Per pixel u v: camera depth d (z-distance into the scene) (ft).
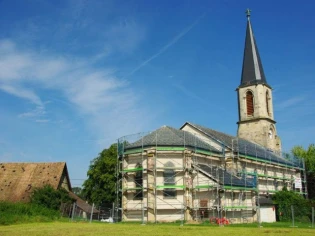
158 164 136.67
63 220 128.67
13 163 183.42
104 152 208.74
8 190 167.43
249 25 225.35
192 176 136.98
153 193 132.67
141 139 146.61
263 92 213.05
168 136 143.64
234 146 166.91
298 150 269.44
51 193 152.46
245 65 219.61
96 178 207.51
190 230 85.30
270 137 213.25
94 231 79.82
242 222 141.28
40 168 178.29
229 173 149.79
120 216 156.76
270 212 159.02
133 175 142.92
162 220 131.34
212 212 133.08
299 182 197.98
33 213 127.34
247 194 151.02
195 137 159.53
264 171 185.06
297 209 159.43
